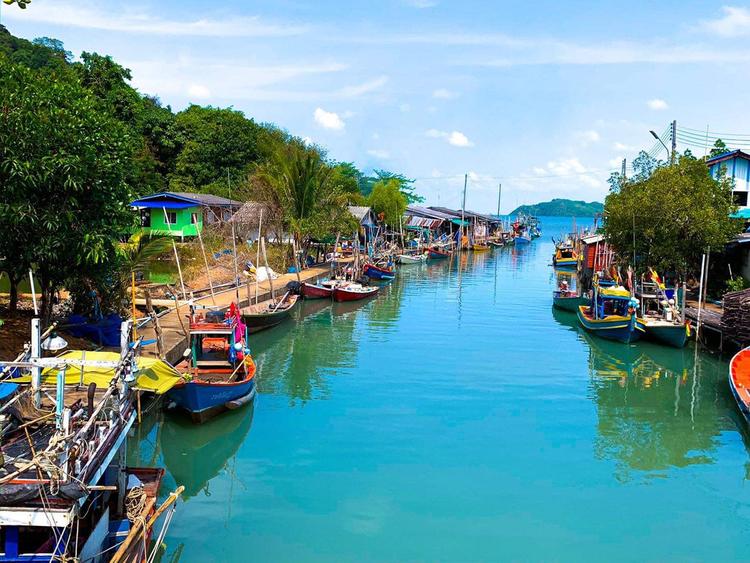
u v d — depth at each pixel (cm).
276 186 4059
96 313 1903
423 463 1404
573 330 2877
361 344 2545
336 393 1886
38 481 701
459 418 1691
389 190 6322
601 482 1331
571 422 1684
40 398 994
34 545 783
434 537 1103
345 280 3891
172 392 1498
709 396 1933
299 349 2453
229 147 5166
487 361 2289
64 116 1543
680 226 2891
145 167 4397
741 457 1478
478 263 6250
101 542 859
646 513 1206
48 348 1240
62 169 1458
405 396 1870
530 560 1040
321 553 1048
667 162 3369
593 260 4234
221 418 1602
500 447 1502
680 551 1080
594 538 1112
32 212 1442
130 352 994
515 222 10694
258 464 1391
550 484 1316
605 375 2139
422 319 3125
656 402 1866
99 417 920
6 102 1473
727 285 3044
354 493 1256
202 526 1128
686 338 2489
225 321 1880
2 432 827
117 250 1828
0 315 1842
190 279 3203
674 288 2955
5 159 1425
